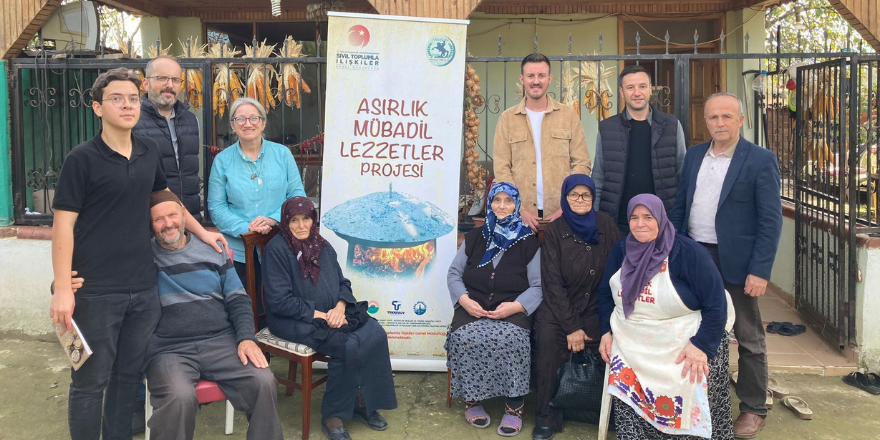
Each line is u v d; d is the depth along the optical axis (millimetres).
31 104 4457
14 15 4332
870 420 3338
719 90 7359
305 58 4203
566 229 3316
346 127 3736
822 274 4293
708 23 7457
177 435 2584
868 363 3920
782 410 3457
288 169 3658
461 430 3234
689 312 2846
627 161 3596
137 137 2682
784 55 3902
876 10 3855
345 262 3762
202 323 2834
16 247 4445
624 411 2934
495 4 7234
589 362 3189
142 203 2676
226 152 3559
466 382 3186
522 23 7336
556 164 3707
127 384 2750
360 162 3744
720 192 3146
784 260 5309
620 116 3623
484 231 3438
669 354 2826
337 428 3082
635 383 2902
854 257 3930
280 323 3145
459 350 3207
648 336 2869
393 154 3746
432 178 3756
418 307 3799
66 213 2482
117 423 2789
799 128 4715
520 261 3359
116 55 4602
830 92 4117
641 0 7117
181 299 2824
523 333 3201
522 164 3717
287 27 7660
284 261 3180
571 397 3146
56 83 4828
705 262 2791
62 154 4543
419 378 3850
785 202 5418
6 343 4402
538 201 3738
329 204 3750
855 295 3959
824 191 4312
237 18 7332
